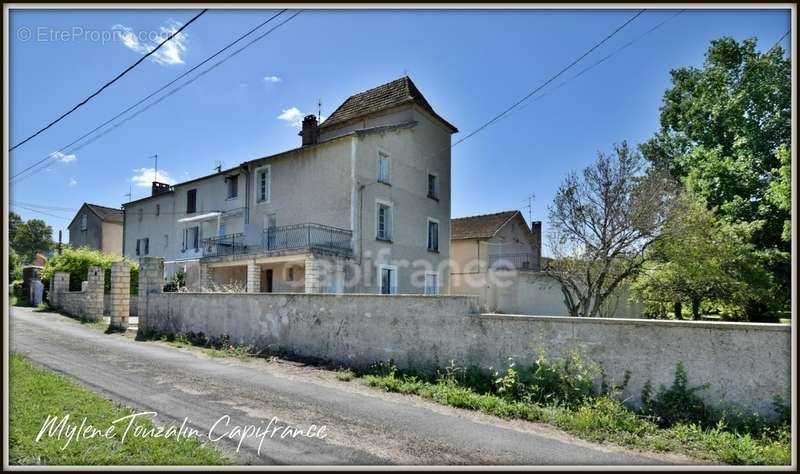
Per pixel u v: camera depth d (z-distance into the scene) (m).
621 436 5.34
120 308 15.40
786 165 15.73
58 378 7.35
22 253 64.94
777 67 22.00
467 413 6.29
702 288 17.33
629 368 6.09
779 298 19.78
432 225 24.44
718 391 5.46
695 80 26.25
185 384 7.59
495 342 7.32
